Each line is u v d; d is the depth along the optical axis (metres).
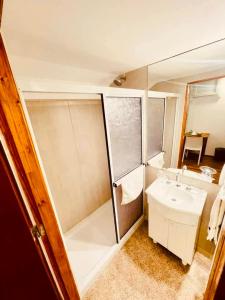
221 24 0.88
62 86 1.01
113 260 1.77
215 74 1.31
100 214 2.62
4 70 0.66
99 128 2.52
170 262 1.71
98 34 0.94
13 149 0.73
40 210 0.88
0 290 0.70
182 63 1.45
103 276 1.62
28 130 0.78
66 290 1.16
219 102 1.34
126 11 0.73
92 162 2.52
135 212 2.18
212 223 1.34
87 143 2.38
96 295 1.47
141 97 1.75
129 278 1.58
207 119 1.44
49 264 1.01
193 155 1.62
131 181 1.79
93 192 2.63
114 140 1.55
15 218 0.66
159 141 1.90
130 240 2.01
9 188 0.63
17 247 0.70
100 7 0.69
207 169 1.54
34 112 1.75
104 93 1.32
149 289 1.48
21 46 1.02
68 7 0.67
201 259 1.73
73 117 2.13
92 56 1.30
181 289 1.46
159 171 1.98
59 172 2.08
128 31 0.93
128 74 1.89
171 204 1.50
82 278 1.58
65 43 1.03
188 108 1.54
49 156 1.94
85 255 1.88
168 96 1.66
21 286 0.77
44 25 0.80
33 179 0.83
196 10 0.74
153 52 1.30
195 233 1.44
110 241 2.04
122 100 1.55
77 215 2.42
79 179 2.36
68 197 2.25
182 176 1.77
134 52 1.28
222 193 1.23
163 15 0.78
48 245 0.98
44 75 1.35
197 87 1.44
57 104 1.93
